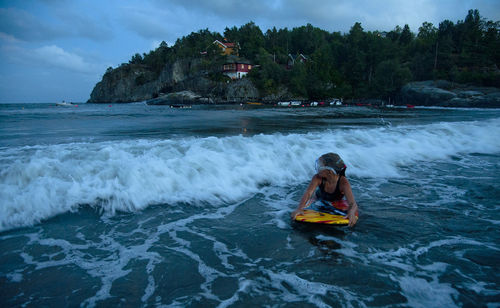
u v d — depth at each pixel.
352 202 3.65
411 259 2.63
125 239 3.06
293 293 2.15
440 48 80.31
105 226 3.36
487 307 1.98
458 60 80.06
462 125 12.41
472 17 96.56
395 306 1.99
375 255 2.71
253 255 2.73
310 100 85.12
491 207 4.02
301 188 4.96
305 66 96.88
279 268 2.50
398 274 2.38
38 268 2.49
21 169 4.22
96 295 2.14
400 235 3.15
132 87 139.50
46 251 2.79
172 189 4.40
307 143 7.51
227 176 5.00
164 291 2.19
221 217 3.67
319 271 2.44
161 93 114.06
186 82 106.62
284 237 3.12
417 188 4.93
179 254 2.76
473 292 2.14
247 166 5.52
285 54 113.06
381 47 91.19
